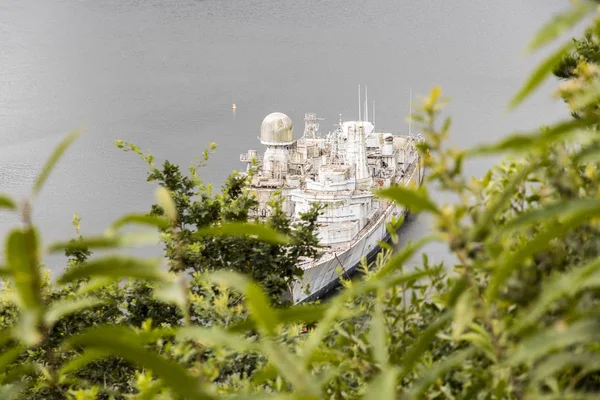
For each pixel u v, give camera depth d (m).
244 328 3.97
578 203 3.19
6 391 4.77
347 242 102.00
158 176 26.91
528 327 4.32
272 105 179.62
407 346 6.89
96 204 105.00
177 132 149.75
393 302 7.37
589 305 4.43
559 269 4.86
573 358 3.24
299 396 3.22
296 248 24.75
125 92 186.50
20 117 154.12
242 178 29.31
